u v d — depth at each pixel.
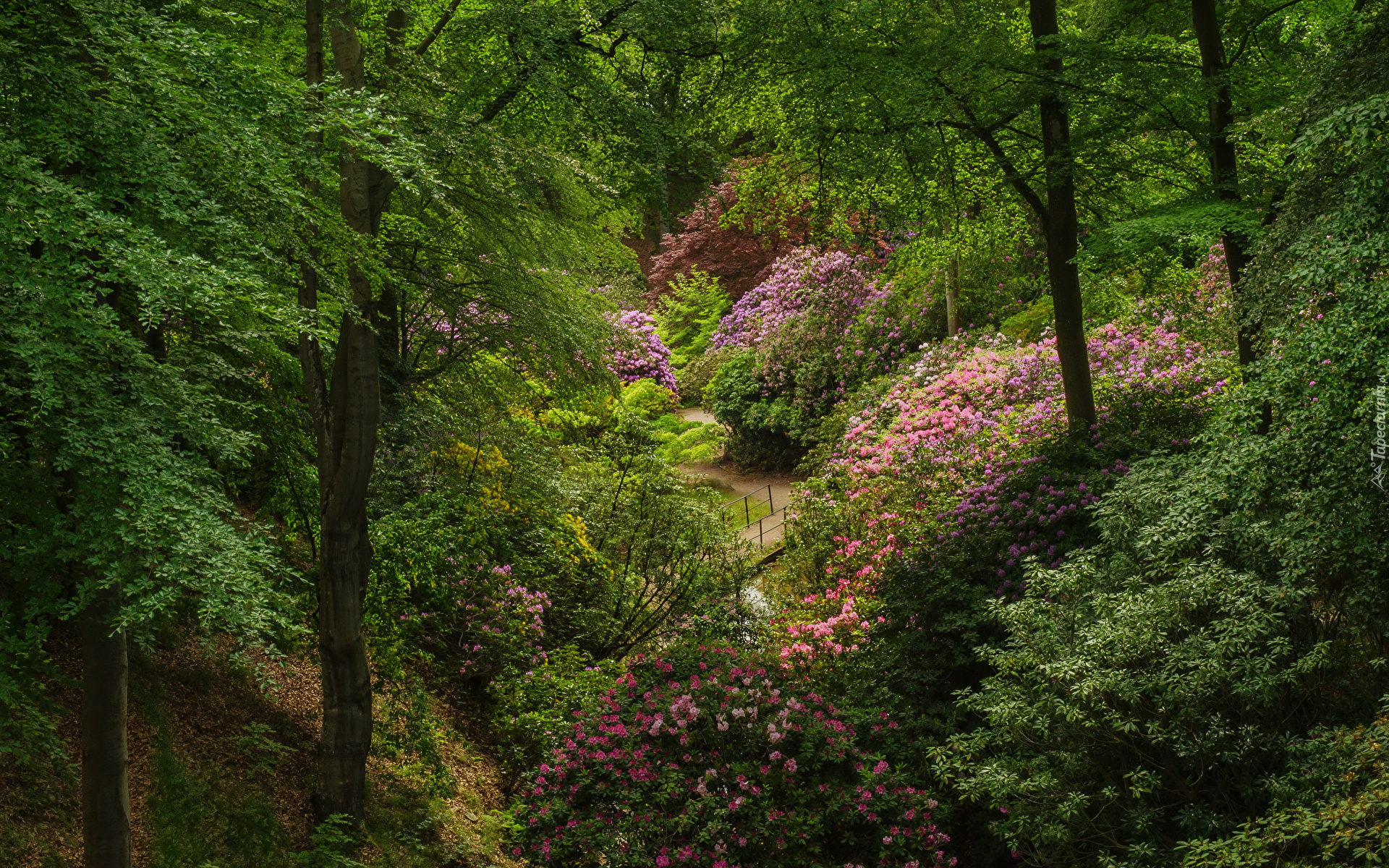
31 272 3.71
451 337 10.68
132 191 4.23
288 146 5.02
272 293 4.60
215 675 7.74
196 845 6.17
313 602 8.39
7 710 5.25
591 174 9.27
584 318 10.49
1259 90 10.34
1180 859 5.74
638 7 8.30
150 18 4.33
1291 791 5.32
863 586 11.38
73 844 5.74
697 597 11.12
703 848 7.02
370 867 6.83
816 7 10.09
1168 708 5.92
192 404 4.45
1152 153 11.72
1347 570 5.89
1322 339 5.52
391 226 7.23
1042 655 6.63
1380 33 7.19
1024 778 6.44
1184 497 6.87
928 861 7.10
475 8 9.16
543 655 9.90
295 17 7.26
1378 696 5.78
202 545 4.06
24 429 4.55
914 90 10.24
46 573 4.25
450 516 10.08
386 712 8.62
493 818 8.19
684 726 7.55
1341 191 6.70
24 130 4.00
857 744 8.00
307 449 8.42
